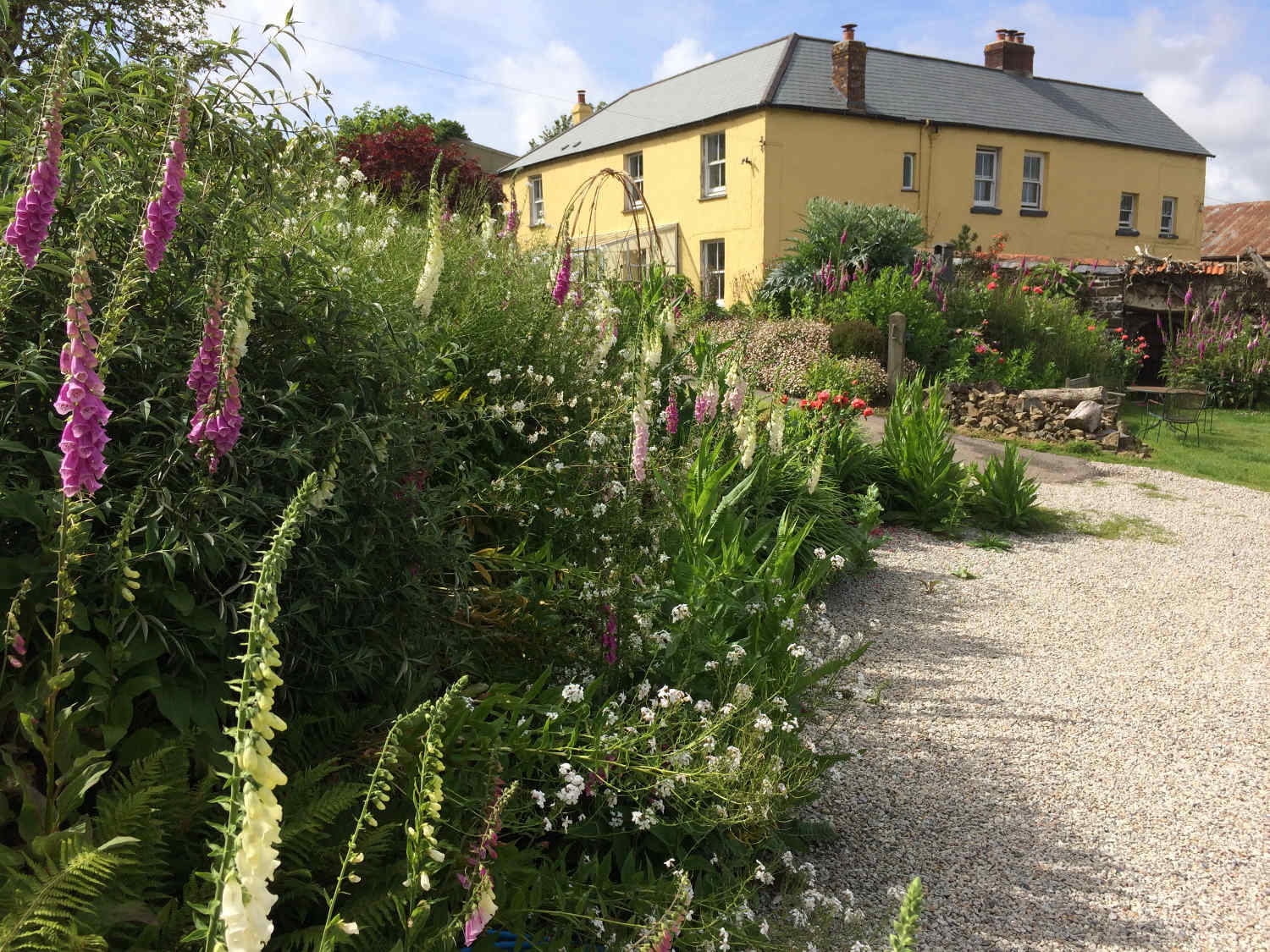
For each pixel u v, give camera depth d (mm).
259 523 2186
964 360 12414
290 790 1956
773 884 2938
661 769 2549
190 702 1958
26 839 1629
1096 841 3334
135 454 2021
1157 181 24125
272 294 2363
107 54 2629
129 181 2184
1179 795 3672
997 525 7762
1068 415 10984
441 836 2105
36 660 1832
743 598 3771
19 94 2426
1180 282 15484
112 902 1639
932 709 4352
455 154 14781
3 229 2018
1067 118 22844
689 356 6984
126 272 1979
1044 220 22141
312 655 2254
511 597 2967
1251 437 11609
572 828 2502
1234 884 3098
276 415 2316
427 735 1662
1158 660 5090
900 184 19828
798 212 18562
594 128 23875
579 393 4328
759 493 5738
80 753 1768
